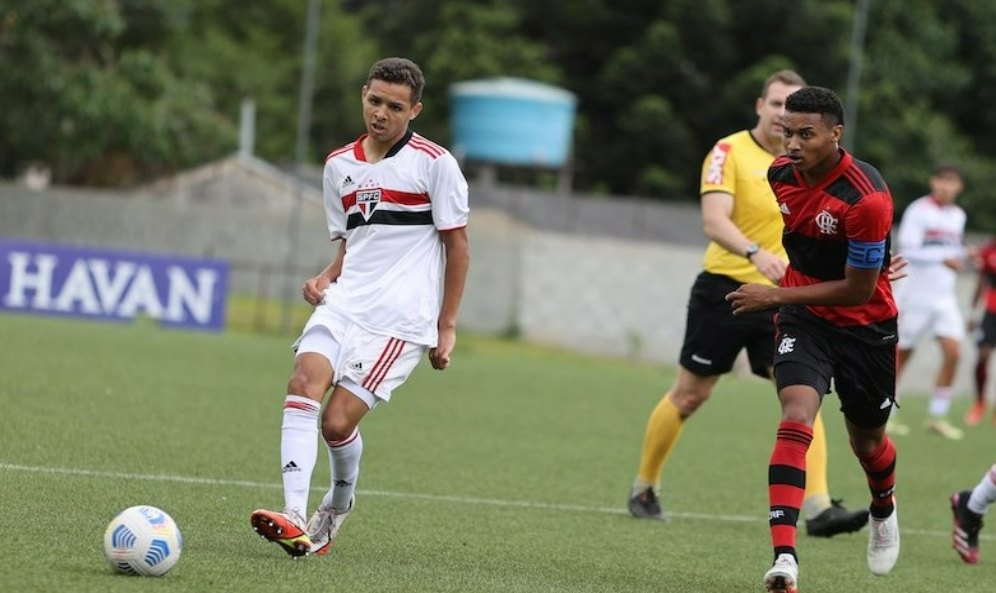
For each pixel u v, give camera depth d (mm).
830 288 22844
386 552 25156
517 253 99375
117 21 110250
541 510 32188
